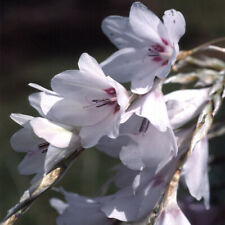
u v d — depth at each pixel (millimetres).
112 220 333
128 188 318
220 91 315
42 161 303
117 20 350
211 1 1527
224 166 401
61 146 289
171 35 320
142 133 305
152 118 297
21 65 1642
